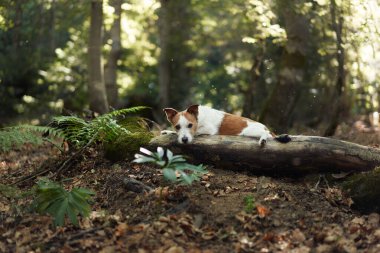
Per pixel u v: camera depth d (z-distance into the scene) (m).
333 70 5.85
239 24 6.24
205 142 2.41
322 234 1.85
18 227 1.99
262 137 2.34
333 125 4.30
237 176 2.32
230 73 8.40
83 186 2.37
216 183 2.22
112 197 2.20
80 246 1.81
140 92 7.85
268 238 1.84
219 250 1.77
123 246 1.80
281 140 2.33
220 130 2.57
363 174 2.21
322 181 2.29
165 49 7.75
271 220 1.95
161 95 7.72
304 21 4.63
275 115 4.73
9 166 3.22
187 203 2.04
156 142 2.49
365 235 1.89
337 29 4.03
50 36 5.98
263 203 2.05
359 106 6.11
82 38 6.79
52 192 1.99
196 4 6.62
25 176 2.71
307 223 1.95
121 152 2.56
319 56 5.90
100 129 2.59
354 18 3.89
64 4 5.20
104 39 6.92
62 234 1.92
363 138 4.03
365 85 4.98
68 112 3.37
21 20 5.21
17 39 5.91
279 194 2.13
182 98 8.77
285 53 4.74
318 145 2.28
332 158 2.28
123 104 6.70
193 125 2.49
